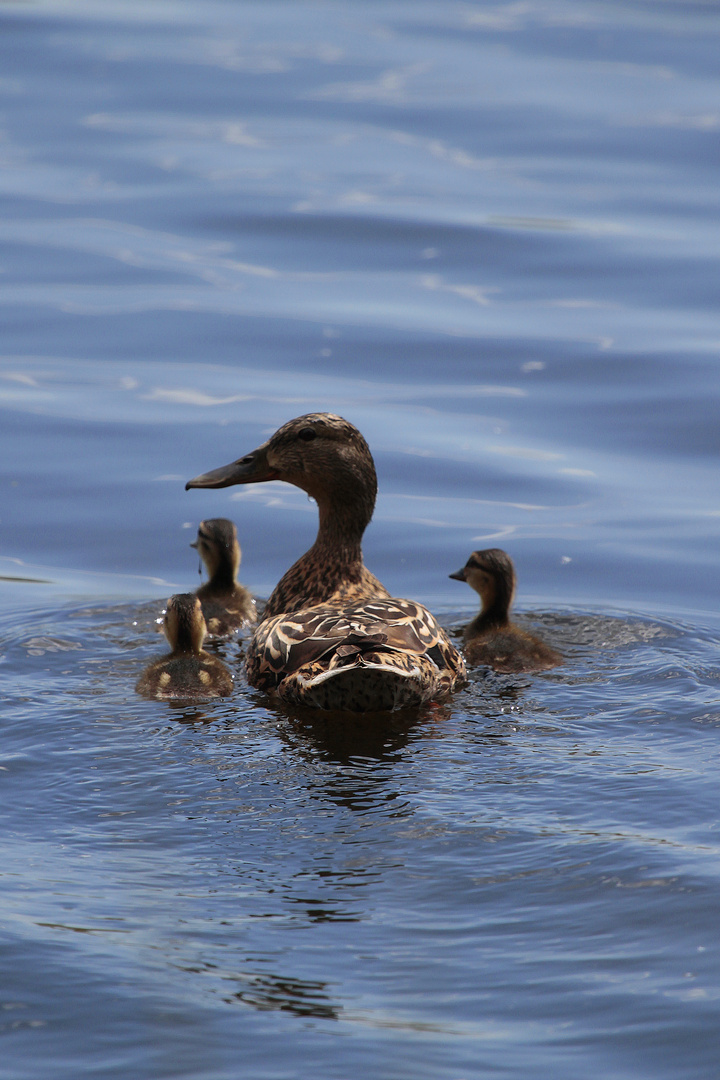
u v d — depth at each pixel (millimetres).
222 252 22641
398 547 14727
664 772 9156
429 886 7621
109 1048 6137
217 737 9828
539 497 15703
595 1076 5953
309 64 32406
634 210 24438
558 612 13102
